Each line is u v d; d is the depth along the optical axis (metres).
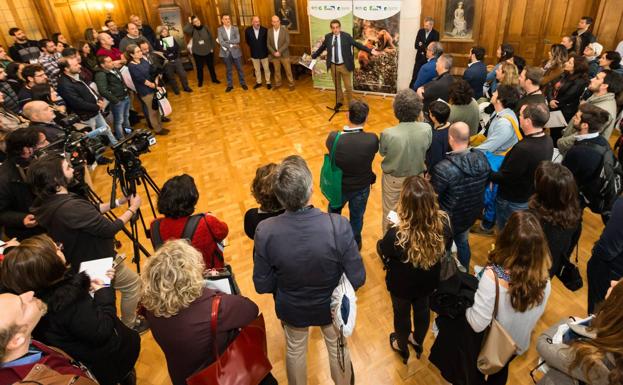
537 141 2.51
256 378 1.54
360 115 2.75
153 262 1.42
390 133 2.81
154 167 5.11
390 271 2.04
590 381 1.14
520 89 3.76
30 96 4.38
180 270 1.40
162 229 2.06
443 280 1.94
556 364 1.33
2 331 1.26
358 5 6.46
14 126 3.53
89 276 1.80
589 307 2.23
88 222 2.15
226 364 1.48
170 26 9.00
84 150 2.74
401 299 2.10
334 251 1.64
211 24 9.38
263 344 1.64
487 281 1.64
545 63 5.15
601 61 4.16
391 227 1.94
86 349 1.70
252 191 2.15
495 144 3.02
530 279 1.55
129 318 2.63
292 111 6.64
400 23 6.27
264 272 1.72
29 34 7.07
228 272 1.93
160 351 2.61
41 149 2.62
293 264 1.63
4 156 3.34
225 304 1.50
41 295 1.59
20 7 6.85
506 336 1.62
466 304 1.83
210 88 8.15
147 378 2.45
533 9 5.95
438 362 2.00
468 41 6.52
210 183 4.64
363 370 2.42
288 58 7.46
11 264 1.54
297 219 1.63
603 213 2.57
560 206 2.04
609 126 3.45
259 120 6.36
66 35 7.64
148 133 2.91
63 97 4.70
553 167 2.03
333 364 2.01
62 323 1.59
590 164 2.46
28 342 1.36
